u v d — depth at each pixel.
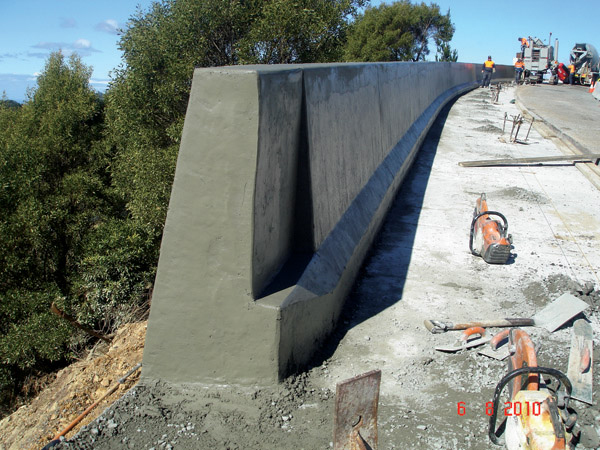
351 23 18.80
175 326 3.17
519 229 6.57
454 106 19.34
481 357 3.67
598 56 38.97
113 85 17.44
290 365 3.27
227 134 2.92
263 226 3.14
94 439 2.78
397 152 8.21
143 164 15.62
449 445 2.84
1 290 16.83
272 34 16.12
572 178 9.24
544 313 4.21
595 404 3.17
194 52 16.36
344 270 4.21
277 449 2.74
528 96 25.61
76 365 8.83
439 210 7.17
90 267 15.16
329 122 4.24
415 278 4.98
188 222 3.06
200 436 2.82
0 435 6.79
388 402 3.18
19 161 18.25
